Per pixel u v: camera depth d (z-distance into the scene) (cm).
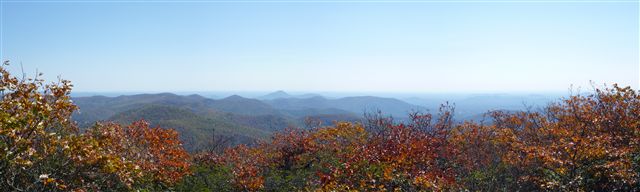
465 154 1381
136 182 1094
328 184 1001
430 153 1226
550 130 1282
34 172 793
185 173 1341
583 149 1002
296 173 1567
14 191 761
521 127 1573
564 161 1030
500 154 1322
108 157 772
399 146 1216
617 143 1179
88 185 821
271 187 1483
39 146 768
